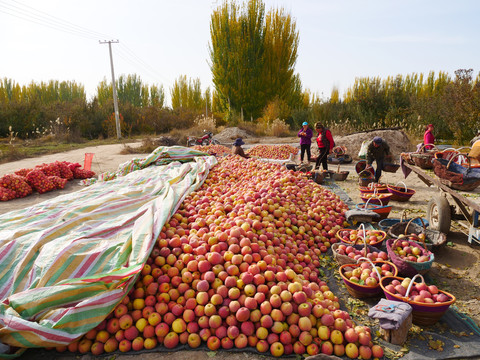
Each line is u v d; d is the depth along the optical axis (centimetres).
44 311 337
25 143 2497
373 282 402
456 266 497
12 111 3073
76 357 338
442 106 2083
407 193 787
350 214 631
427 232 556
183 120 3862
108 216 558
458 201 535
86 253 403
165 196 596
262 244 450
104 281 344
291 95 4038
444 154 672
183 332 353
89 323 327
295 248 509
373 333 358
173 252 419
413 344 340
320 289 431
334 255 496
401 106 2564
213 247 409
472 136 1862
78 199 688
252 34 3766
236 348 343
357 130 2495
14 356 325
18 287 386
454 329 361
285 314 346
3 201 938
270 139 2667
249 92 3822
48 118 3225
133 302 367
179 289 375
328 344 332
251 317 351
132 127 3619
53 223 515
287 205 614
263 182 746
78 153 1983
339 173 1082
